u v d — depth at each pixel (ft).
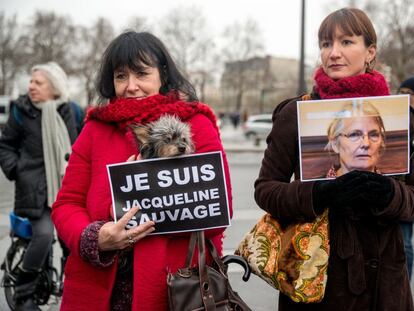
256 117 98.43
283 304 6.97
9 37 201.16
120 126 6.35
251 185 36.91
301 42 62.90
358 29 6.82
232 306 6.18
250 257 6.94
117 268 6.37
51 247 13.08
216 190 6.22
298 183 6.53
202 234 6.23
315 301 6.53
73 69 208.13
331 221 6.64
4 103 116.98
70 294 6.38
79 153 6.63
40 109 12.63
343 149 6.31
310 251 6.56
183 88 6.87
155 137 6.07
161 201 6.18
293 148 6.84
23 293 12.51
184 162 6.19
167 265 6.23
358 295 6.55
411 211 6.51
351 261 6.52
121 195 6.17
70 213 6.42
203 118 6.54
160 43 6.82
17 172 12.45
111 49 6.72
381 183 6.21
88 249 6.01
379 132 6.30
